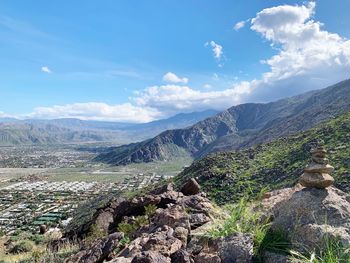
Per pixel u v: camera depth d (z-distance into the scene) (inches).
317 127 3902.6
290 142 3659.0
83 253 396.5
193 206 470.3
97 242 409.1
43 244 863.1
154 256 255.3
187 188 853.2
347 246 233.9
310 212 265.6
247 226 290.8
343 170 1974.7
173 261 267.9
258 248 260.4
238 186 2608.3
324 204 268.1
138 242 323.0
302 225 260.7
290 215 273.3
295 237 257.8
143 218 553.6
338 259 225.3
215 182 2819.9
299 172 2396.7
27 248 832.3
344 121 3309.5
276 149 3612.2
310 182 284.2
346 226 249.8
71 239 807.7
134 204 794.2
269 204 325.7
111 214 869.8
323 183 280.8
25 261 531.2
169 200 799.1
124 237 405.4
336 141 2864.2
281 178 2503.7
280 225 272.1
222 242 275.6
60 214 6501.0
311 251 243.9
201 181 2950.3
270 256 251.3
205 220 371.6
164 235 316.8
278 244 257.4
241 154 3713.1
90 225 846.5
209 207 458.6
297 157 2876.5
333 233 243.9
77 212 5393.7
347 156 2233.0
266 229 272.7
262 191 351.6
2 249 888.3
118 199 930.1
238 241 267.4
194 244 299.9
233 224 298.4
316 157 292.5
